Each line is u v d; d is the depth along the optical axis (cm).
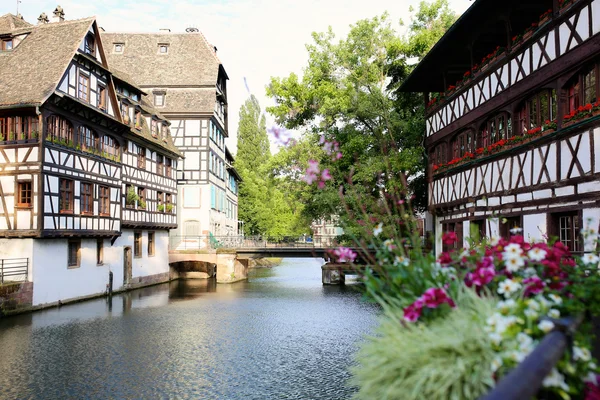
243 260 3803
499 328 329
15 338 1480
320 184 589
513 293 427
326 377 1078
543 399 302
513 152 1486
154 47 4184
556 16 1258
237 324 1752
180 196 3822
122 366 1175
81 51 2211
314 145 2912
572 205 1193
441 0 3180
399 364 377
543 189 1324
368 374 404
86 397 953
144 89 3928
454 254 557
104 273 2530
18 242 1972
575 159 1178
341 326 1709
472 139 1839
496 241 527
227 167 4769
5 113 2006
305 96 3131
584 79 1179
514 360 311
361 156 2834
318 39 3206
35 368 1155
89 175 2294
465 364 351
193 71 4003
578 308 373
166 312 2020
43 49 2200
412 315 403
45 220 1978
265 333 1584
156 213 3195
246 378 1074
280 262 6456
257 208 5969
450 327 381
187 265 3778
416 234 534
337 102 2914
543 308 350
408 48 3048
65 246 2186
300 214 3198
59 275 2138
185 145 3841
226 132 4559
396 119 2903
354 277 3803
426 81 2330
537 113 1380
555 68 1263
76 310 2030
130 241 2862
